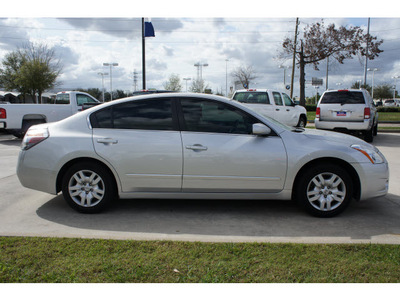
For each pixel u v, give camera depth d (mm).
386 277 2607
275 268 2723
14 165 7324
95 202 4176
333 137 4305
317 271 2682
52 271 2652
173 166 4020
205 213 4293
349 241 3307
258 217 4152
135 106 4184
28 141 4215
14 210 4316
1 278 2549
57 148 4078
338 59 30406
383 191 4141
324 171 4039
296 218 4117
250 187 4074
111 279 2561
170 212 4316
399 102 56469
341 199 4062
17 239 3201
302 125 14492
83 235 3342
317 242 3219
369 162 4059
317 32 30078
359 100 10688
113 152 4023
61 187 4289
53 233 3383
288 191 4094
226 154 3994
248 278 2590
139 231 3678
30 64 30672
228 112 4152
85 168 4102
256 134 4047
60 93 13648
